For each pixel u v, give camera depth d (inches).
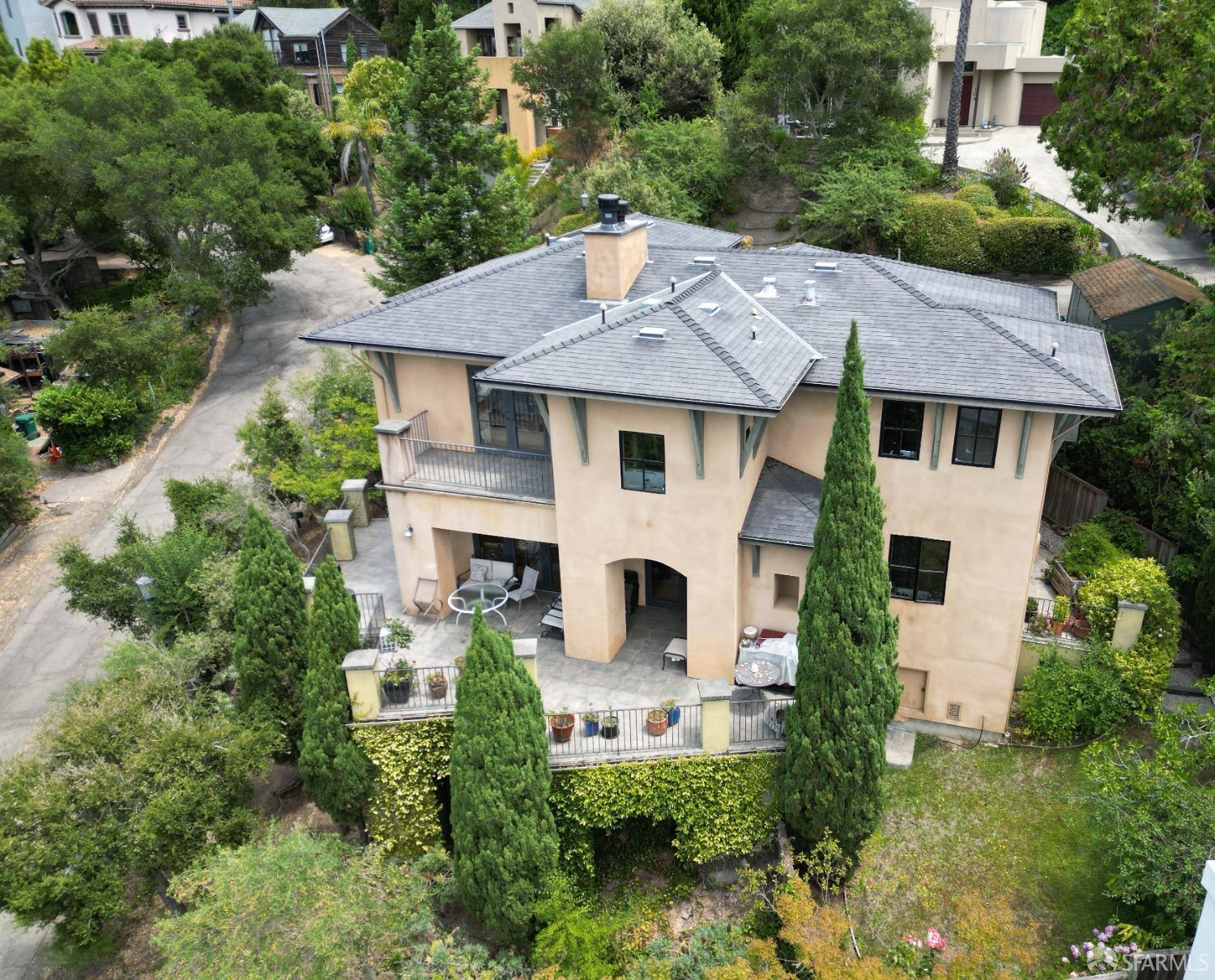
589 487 842.8
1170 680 994.7
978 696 890.7
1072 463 1210.6
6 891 698.8
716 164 1863.9
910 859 807.1
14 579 1396.4
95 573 1066.1
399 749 818.2
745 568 865.5
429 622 975.6
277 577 823.1
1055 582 994.7
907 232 1642.5
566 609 906.1
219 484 1258.6
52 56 2864.2
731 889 821.9
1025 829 823.1
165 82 2043.6
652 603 1000.2
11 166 2027.6
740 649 869.2
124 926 861.8
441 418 999.6
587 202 1865.2
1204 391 1112.8
